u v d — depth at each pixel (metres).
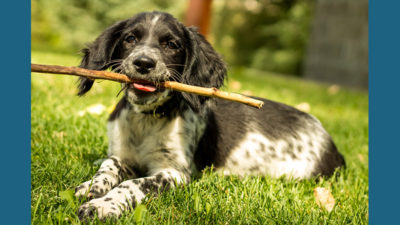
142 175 3.14
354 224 2.46
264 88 8.50
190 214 2.25
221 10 21.41
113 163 2.93
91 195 2.46
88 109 4.28
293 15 19.84
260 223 2.27
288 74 20.08
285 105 3.81
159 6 13.22
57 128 3.79
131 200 2.40
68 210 2.22
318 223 2.39
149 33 2.85
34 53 9.74
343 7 14.25
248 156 3.36
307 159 3.52
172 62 2.86
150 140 2.97
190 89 2.47
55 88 5.48
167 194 2.54
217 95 2.39
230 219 2.29
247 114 3.51
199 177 3.18
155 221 2.14
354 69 13.84
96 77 2.33
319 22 15.12
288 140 3.53
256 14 21.53
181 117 3.01
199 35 3.18
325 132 3.81
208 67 3.10
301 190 2.97
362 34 13.68
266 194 2.66
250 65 21.28
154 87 2.56
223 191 2.69
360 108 7.89
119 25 3.01
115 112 3.14
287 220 2.34
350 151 4.45
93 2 13.74
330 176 3.59
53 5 14.31
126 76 2.51
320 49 15.05
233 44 21.88
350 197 2.99
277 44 21.00
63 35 14.80
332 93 9.85
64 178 2.65
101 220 2.19
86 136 3.59
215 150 3.27
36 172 2.70
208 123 3.26
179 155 2.96
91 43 3.11
